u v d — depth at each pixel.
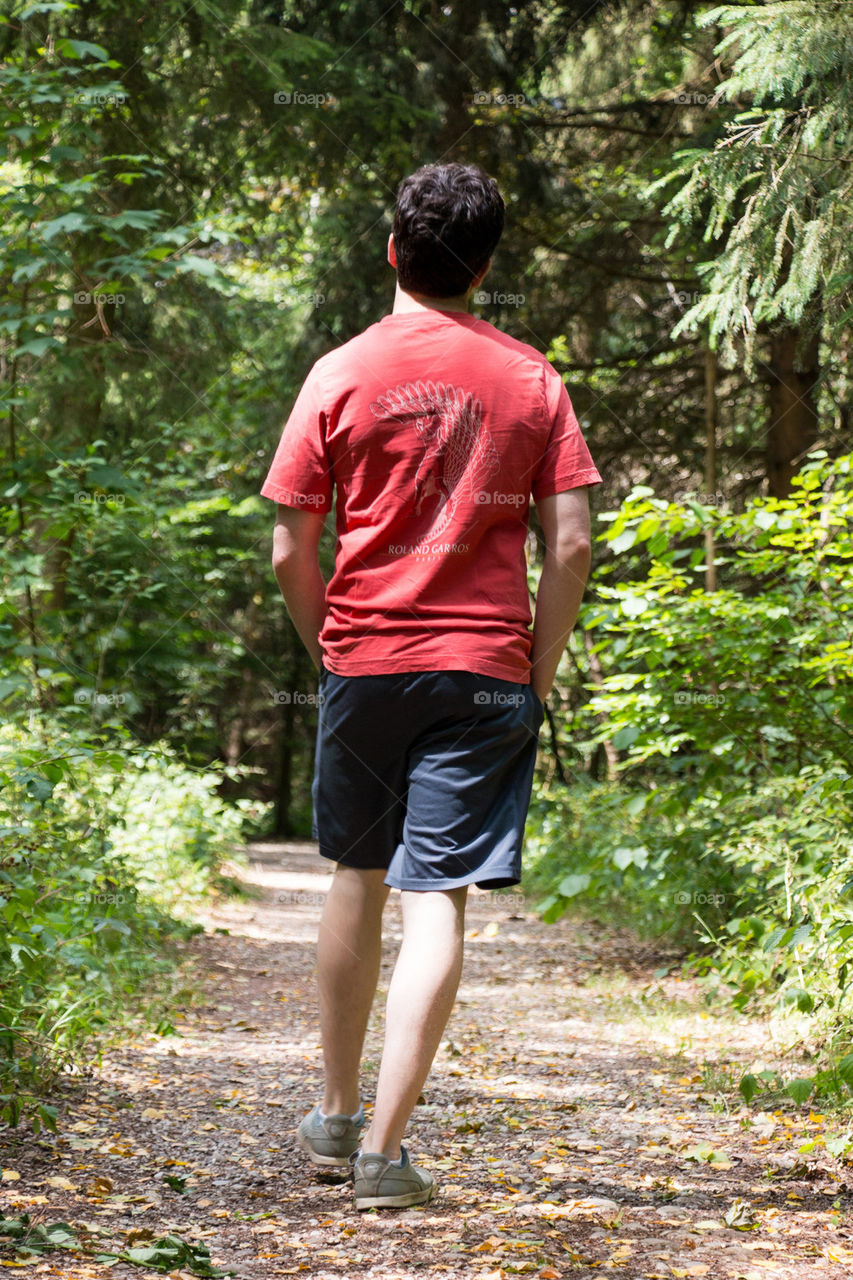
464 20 11.80
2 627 5.93
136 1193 2.70
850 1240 2.39
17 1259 2.17
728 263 5.68
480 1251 2.31
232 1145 3.13
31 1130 3.13
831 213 5.32
